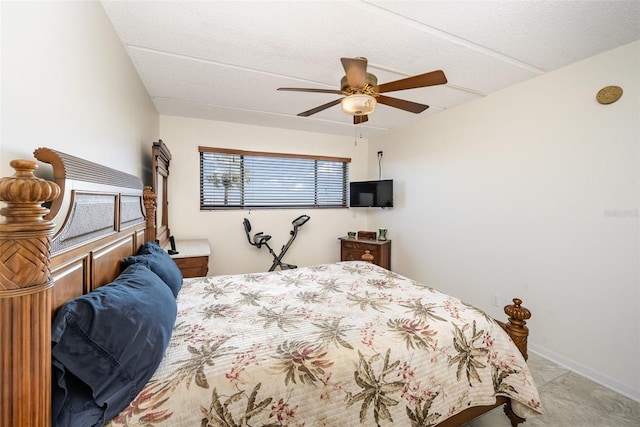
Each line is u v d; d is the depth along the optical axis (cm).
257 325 138
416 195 369
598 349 199
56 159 86
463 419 131
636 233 181
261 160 400
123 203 153
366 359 114
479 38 180
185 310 156
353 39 182
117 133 169
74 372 79
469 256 297
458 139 307
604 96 192
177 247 298
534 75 232
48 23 96
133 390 87
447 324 139
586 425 158
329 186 453
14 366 62
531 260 240
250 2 148
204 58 205
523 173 245
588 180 203
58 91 102
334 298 176
